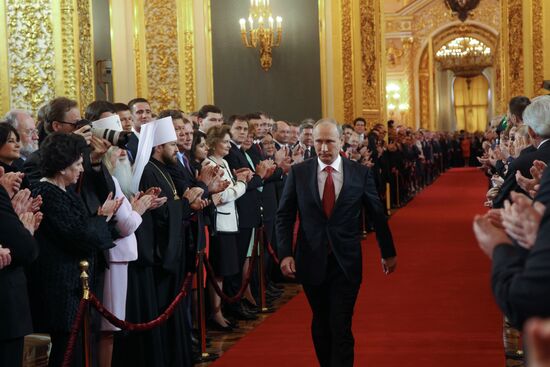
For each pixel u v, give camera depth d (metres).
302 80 17.70
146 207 5.93
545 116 5.31
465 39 38.19
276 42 17.67
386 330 7.90
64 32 8.90
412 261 12.15
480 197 23.20
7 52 8.91
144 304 6.16
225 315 8.70
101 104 6.43
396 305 9.04
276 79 17.66
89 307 5.30
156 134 6.61
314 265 5.72
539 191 2.98
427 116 38.22
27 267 5.23
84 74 9.20
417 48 37.97
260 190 9.84
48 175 5.32
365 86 18.80
